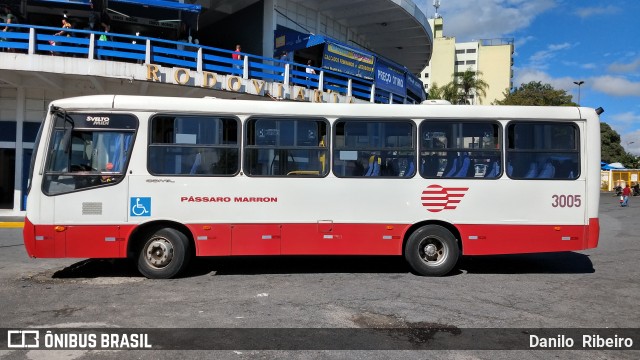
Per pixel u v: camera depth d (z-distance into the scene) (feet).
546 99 136.77
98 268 28.09
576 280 26.13
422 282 25.11
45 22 57.36
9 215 57.62
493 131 27.02
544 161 26.99
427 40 104.47
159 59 52.80
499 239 26.58
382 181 26.40
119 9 59.31
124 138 25.09
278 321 18.29
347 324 18.06
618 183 147.02
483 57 311.47
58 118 24.95
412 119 26.78
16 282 24.58
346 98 67.26
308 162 26.27
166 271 25.27
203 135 25.67
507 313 19.72
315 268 28.60
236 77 56.13
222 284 24.29
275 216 25.86
